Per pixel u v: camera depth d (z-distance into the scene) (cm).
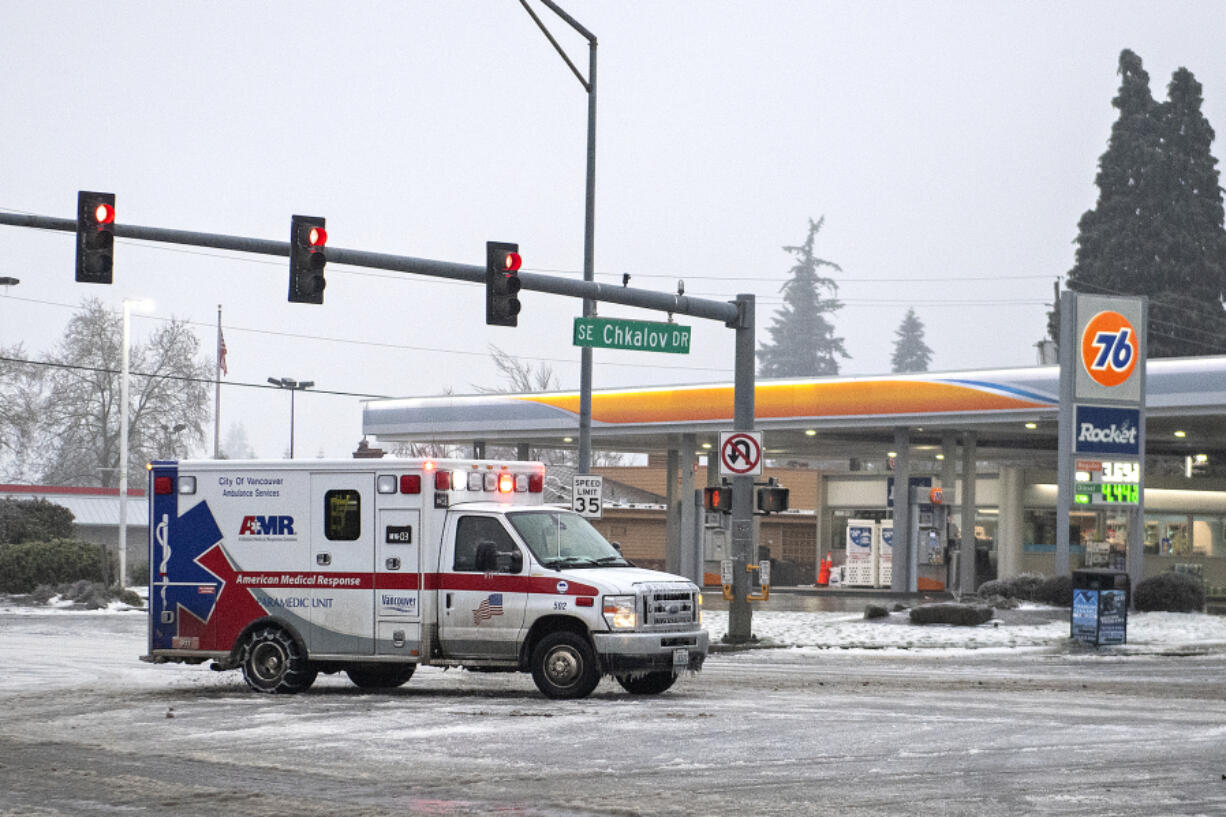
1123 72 16075
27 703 3169
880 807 1817
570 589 3166
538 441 10925
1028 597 6975
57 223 3981
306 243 3931
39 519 10069
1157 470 11638
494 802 1861
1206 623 6066
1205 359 7650
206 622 3441
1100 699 3206
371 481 3334
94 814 1814
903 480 8912
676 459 10375
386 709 2948
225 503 3441
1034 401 8175
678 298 4697
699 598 3316
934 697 3234
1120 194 15862
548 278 4300
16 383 18075
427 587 3275
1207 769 2117
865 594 9300
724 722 2680
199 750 2378
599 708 2938
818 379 8900
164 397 18562
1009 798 1878
